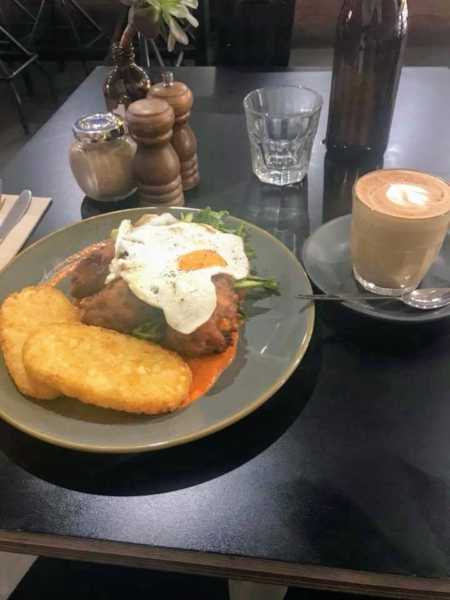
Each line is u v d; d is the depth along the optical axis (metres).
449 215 0.75
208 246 0.81
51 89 3.32
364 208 0.76
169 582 0.82
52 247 0.90
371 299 0.79
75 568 0.84
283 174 1.15
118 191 1.09
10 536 0.58
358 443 0.65
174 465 0.63
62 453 0.65
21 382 0.66
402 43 1.03
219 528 0.57
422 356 0.75
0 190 1.08
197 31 2.12
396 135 1.29
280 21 1.88
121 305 0.74
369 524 0.57
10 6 3.39
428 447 0.64
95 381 0.63
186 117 1.05
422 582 0.53
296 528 0.57
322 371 0.74
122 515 0.58
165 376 0.65
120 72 1.19
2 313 0.75
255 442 0.65
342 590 0.55
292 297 0.78
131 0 1.01
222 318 0.72
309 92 1.22
